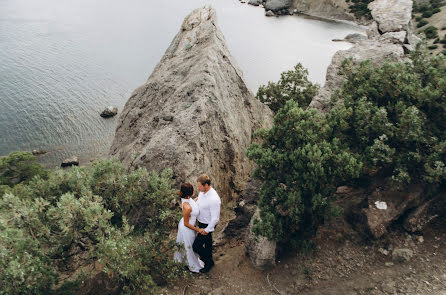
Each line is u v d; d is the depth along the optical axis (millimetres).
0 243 7102
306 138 9359
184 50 23125
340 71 11539
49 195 9828
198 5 172625
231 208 14570
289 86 33094
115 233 8055
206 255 9156
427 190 8938
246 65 88500
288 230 9391
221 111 17297
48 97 70688
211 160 15562
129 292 7957
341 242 9070
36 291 7035
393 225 9039
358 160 9086
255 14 144125
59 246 8219
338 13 127312
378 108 9656
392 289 7594
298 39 108625
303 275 8531
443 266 7816
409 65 10688
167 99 19453
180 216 9398
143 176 10336
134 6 174250
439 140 8945
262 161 9320
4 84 76250
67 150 53656
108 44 111875
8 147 54719
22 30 121938
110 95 73562
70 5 172625
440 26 81188
